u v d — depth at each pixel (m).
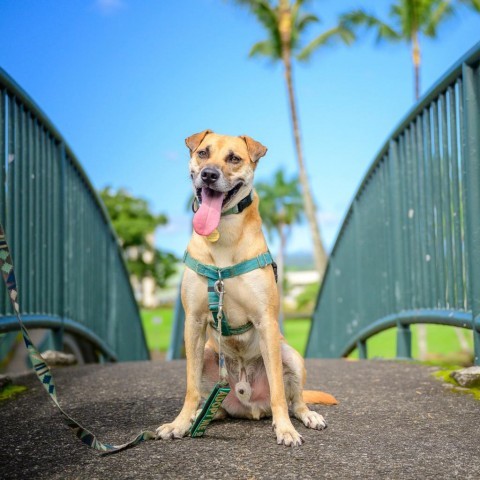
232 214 3.07
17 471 2.32
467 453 2.52
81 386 3.93
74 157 5.98
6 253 2.37
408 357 5.55
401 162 5.64
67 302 5.73
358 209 7.27
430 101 4.85
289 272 85.06
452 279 4.48
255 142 3.38
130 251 58.97
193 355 3.04
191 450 2.58
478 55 3.81
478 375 3.71
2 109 4.05
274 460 2.45
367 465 2.38
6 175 4.10
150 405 3.40
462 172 4.11
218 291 2.98
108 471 2.31
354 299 7.50
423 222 5.09
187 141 3.54
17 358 6.98
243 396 3.11
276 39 28.12
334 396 3.68
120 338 8.20
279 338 3.04
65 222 5.65
